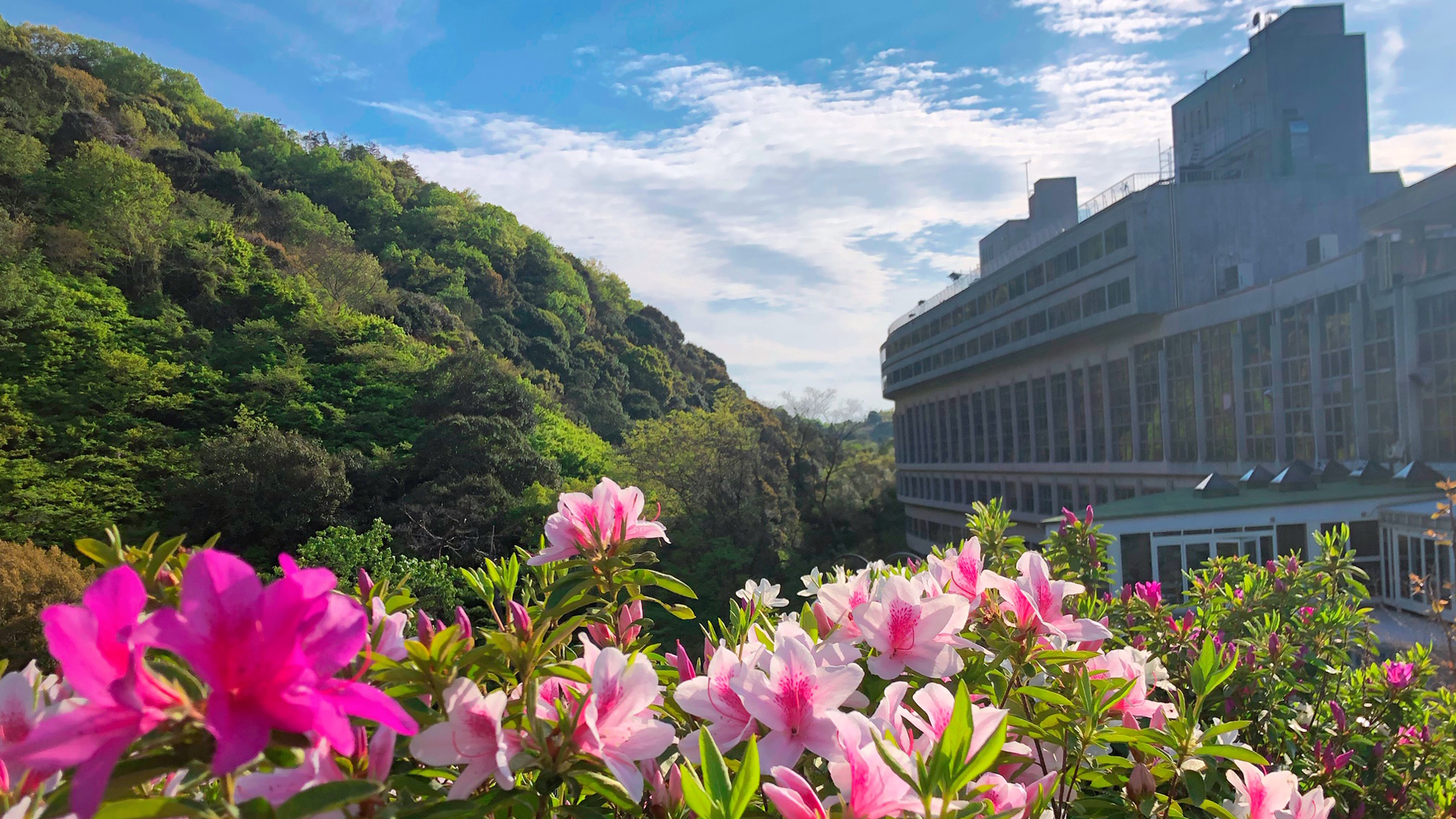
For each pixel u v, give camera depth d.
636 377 108.62
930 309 72.00
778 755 1.43
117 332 51.91
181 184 81.00
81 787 0.75
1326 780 3.50
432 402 51.81
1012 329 56.88
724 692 1.61
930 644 1.80
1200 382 40.91
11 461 37.59
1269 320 36.69
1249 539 21.97
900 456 85.88
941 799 1.26
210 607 0.81
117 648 0.82
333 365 57.47
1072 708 2.00
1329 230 43.47
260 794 1.14
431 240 113.06
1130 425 46.56
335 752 1.27
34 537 33.97
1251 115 49.28
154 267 59.78
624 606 2.16
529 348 94.88
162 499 37.97
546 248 129.50
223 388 51.25
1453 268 29.89
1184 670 3.80
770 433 63.66
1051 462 55.06
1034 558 1.95
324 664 0.84
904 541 79.25
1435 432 28.86
